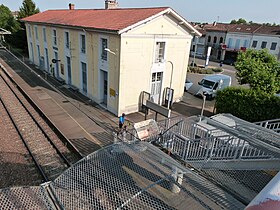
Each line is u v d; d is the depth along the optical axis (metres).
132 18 14.98
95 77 17.22
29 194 3.99
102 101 17.62
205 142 8.45
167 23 15.74
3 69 26.33
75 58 19.45
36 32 27.61
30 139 11.70
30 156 10.33
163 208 3.77
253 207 2.57
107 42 14.97
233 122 10.82
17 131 12.43
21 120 13.82
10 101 16.86
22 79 23.19
